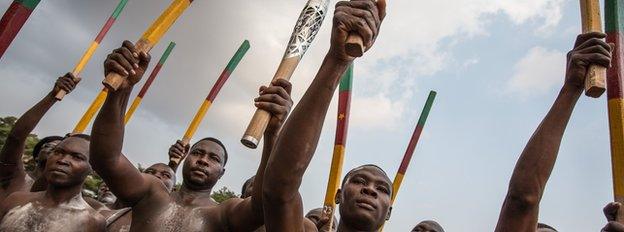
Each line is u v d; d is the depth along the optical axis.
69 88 2.97
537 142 1.84
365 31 1.53
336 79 1.72
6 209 2.39
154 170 3.47
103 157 2.14
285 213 1.77
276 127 1.85
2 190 2.86
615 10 1.95
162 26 1.97
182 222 2.30
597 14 1.75
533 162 1.83
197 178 2.45
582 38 1.75
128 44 1.83
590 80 1.65
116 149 2.15
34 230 2.30
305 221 2.26
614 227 1.71
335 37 1.58
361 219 2.15
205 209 2.36
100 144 2.13
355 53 1.54
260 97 1.78
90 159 2.17
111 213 2.97
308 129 1.73
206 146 2.55
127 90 2.06
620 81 1.86
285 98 1.80
